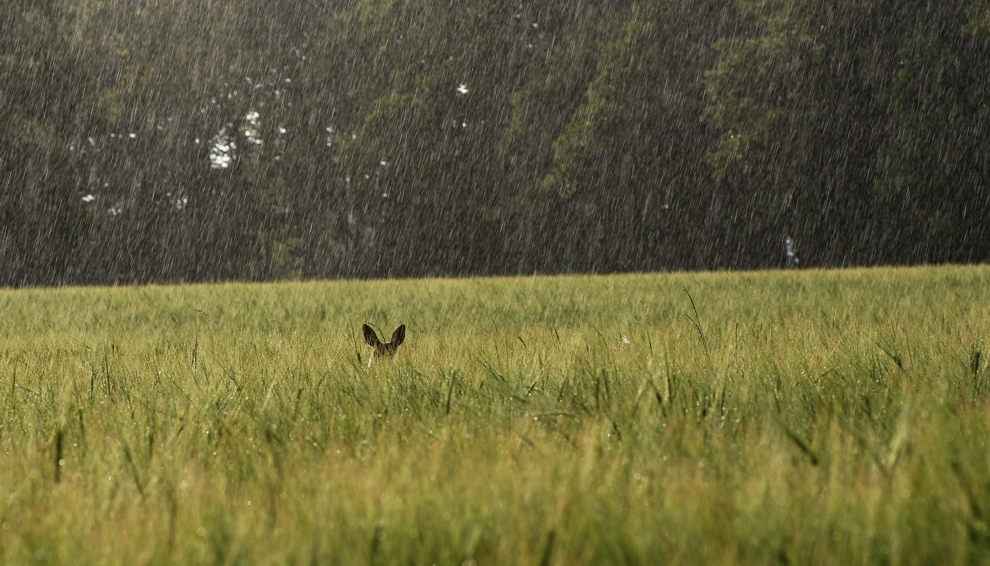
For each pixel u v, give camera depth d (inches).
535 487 371.2
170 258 5994.1
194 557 326.3
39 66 5098.4
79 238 5191.9
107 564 324.8
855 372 701.3
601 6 5492.1
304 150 5890.8
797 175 4739.2
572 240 5383.9
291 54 6063.0
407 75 5605.3
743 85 4697.3
